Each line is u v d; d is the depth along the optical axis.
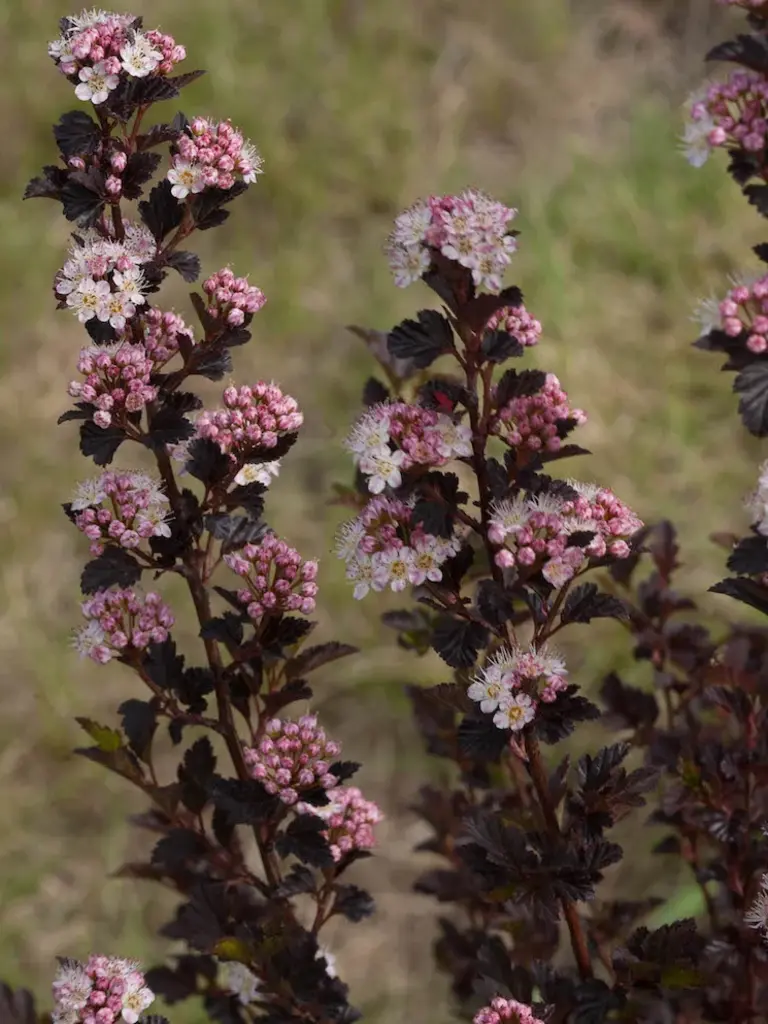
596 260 1.98
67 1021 0.92
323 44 2.30
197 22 2.26
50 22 2.28
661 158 2.08
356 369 1.84
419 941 1.34
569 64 2.30
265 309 1.92
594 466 1.69
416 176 2.11
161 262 0.95
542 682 0.93
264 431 0.96
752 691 1.03
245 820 0.96
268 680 0.99
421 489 0.92
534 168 2.14
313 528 1.66
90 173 0.93
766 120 0.92
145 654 0.98
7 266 1.97
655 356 1.84
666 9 2.38
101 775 1.46
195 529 0.96
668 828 1.30
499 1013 0.92
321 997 0.99
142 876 1.06
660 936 0.97
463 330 0.92
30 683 1.54
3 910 1.36
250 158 0.95
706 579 1.54
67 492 1.72
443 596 0.93
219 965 1.09
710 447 1.73
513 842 0.95
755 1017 1.03
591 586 0.93
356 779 1.46
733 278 0.96
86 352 0.94
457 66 2.30
